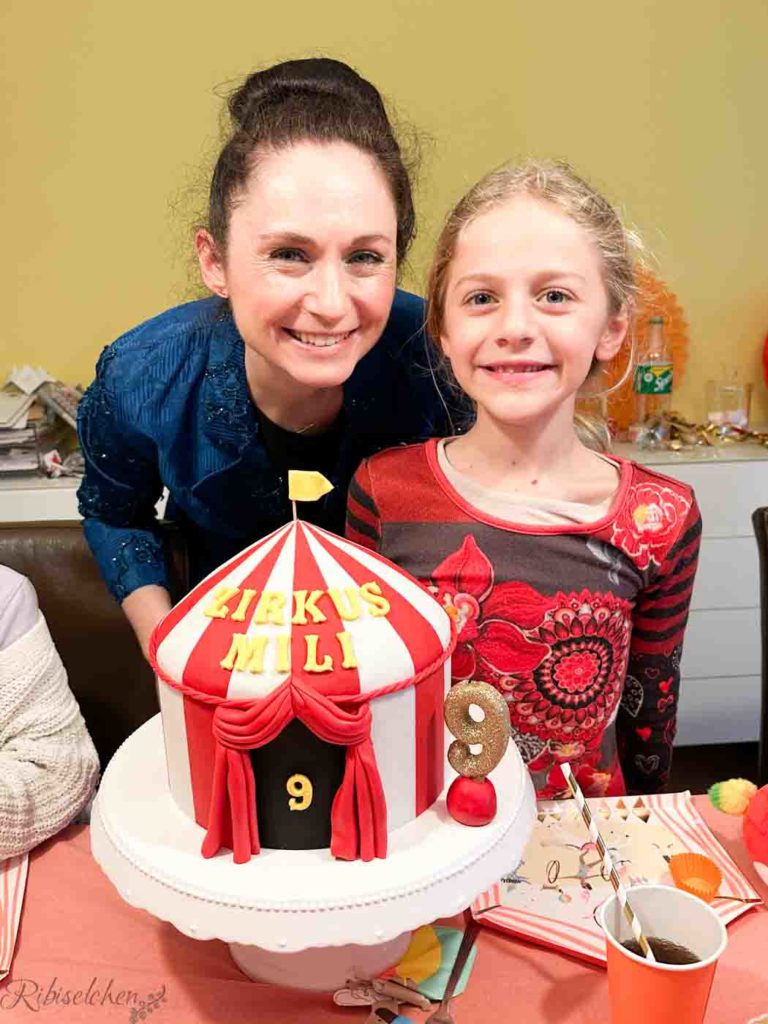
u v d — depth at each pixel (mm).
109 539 1368
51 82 2369
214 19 2355
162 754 883
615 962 694
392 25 2395
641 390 2475
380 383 1290
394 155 1074
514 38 2424
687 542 1144
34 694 1082
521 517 1106
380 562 813
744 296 2660
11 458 2332
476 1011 775
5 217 2457
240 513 1387
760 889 906
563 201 1014
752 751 2574
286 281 999
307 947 686
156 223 2488
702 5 2434
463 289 1026
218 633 738
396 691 730
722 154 2545
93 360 2590
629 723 1242
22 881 925
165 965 827
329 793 731
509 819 784
